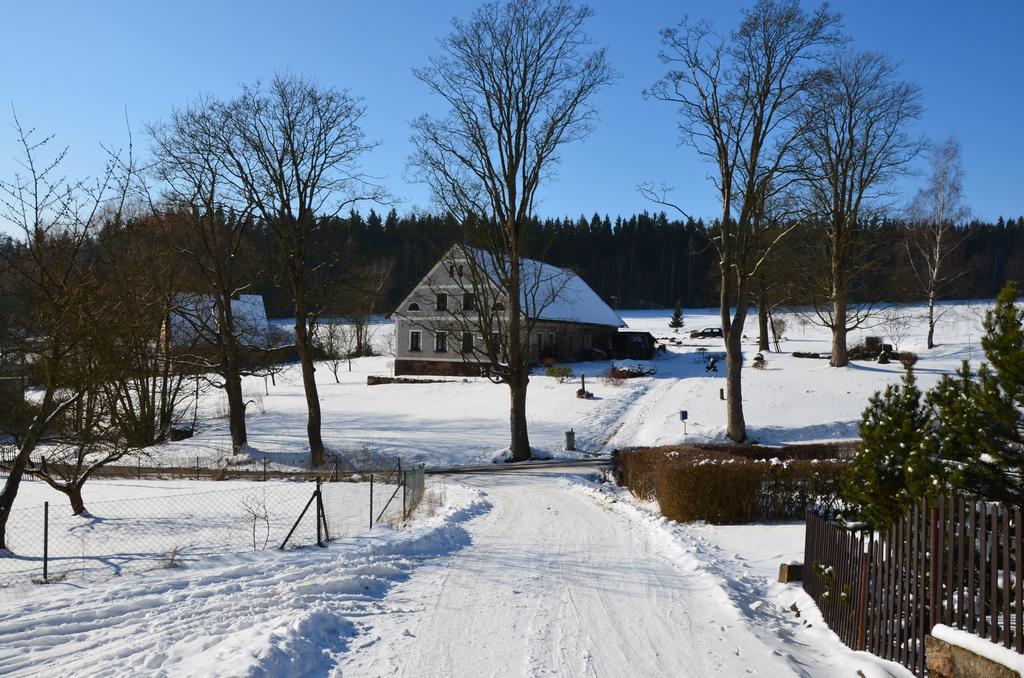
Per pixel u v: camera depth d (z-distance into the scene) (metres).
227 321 31.45
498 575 11.45
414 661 7.36
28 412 14.88
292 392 54.47
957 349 55.34
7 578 11.00
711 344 79.06
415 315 59.47
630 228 146.88
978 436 7.21
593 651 7.77
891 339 65.88
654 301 139.88
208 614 8.52
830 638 8.45
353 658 7.40
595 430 37.56
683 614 9.25
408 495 19.00
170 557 12.35
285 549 12.73
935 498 6.88
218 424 40.94
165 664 6.93
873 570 7.69
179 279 29.59
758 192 31.33
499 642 8.03
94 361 14.46
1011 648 5.58
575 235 142.12
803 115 31.03
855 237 46.53
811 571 9.88
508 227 31.50
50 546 14.15
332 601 9.34
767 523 16.59
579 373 55.03
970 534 6.10
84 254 14.29
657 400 43.34
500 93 30.00
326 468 30.69
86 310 13.69
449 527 15.35
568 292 65.88
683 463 17.95
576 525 16.75
